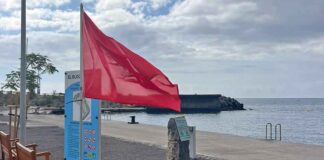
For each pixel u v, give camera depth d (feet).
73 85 36.83
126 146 61.16
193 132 48.34
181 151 38.37
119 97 24.38
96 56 24.95
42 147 59.11
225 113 407.44
